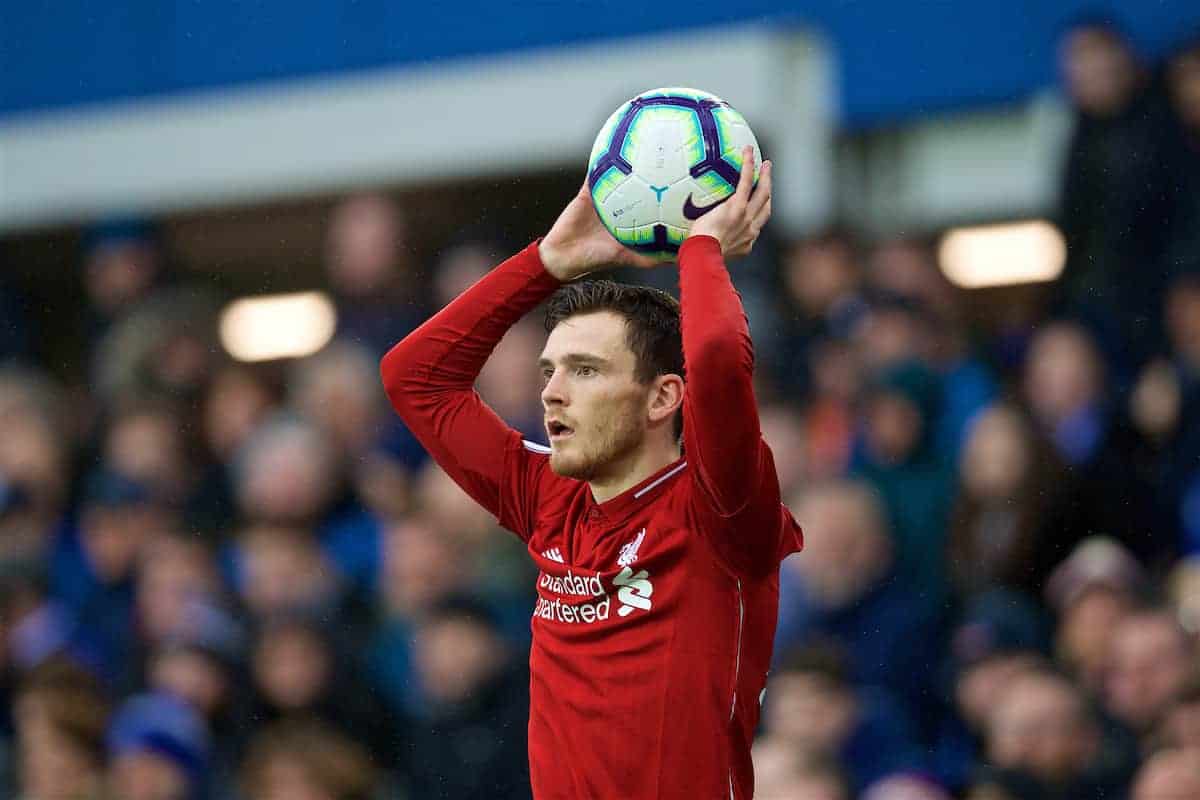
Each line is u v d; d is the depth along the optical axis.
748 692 12.68
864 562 24.66
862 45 32.19
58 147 38.44
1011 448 24.77
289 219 36.66
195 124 37.31
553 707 12.73
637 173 12.88
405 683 26.47
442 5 35.34
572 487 13.24
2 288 38.84
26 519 34.38
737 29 32.94
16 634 31.75
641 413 12.72
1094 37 27.70
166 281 37.78
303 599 28.98
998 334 28.42
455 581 26.81
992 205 31.12
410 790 25.70
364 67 35.91
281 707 26.77
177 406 34.84
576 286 12.97
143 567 31.50
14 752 29.58
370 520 30.34
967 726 23.12
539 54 34.47
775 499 12.12
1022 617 23.58
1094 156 27.84
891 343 27.66
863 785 22.56
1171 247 26.97
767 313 29.75
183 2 37.28
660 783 12.23
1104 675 22.02
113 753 27.66
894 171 32.00
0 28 38.72
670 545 12.40
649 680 12.34
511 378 29.70
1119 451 25.34
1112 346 26.66
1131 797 21.06
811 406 28.36
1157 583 23.88
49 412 35.69
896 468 25.77
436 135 35.19
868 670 24.17
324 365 33.16
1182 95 27.20
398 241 35.16
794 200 32.16
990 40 31.27
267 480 30.11
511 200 34.94
